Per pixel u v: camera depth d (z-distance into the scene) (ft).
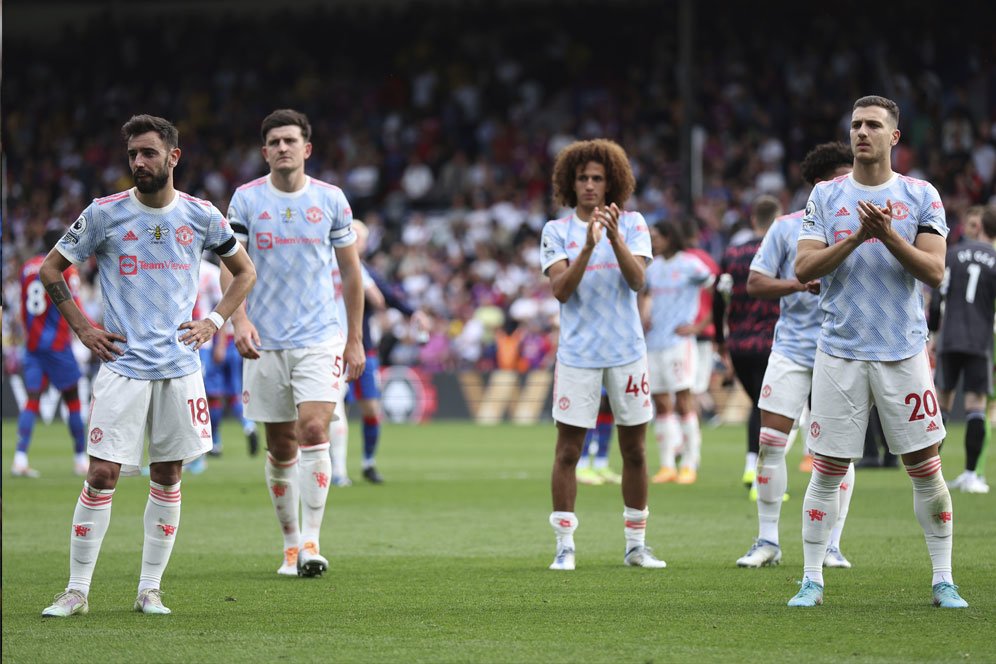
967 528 105.60
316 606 71.67
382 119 413.39
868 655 57.67
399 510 125.29
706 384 190.49
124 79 443.32
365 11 442.09
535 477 161.48
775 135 355.56
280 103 424.87
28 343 162.50
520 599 73.82
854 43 367.86
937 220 67.87
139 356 69.15
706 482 153.99
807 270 68.49
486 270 326.44
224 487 149.18
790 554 94.32
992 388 138.31
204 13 458.09
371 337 152.56
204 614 69.21
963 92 337.93
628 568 87.20
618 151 89.10
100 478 69.46
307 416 83.82
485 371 285.43
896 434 69.21
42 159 424.46
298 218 84.99
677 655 57.88
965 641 60.70
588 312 88.17
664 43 394.32
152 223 69.56
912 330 68.85
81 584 70.13
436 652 58.75
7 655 58.23
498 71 418.31
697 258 156.76
